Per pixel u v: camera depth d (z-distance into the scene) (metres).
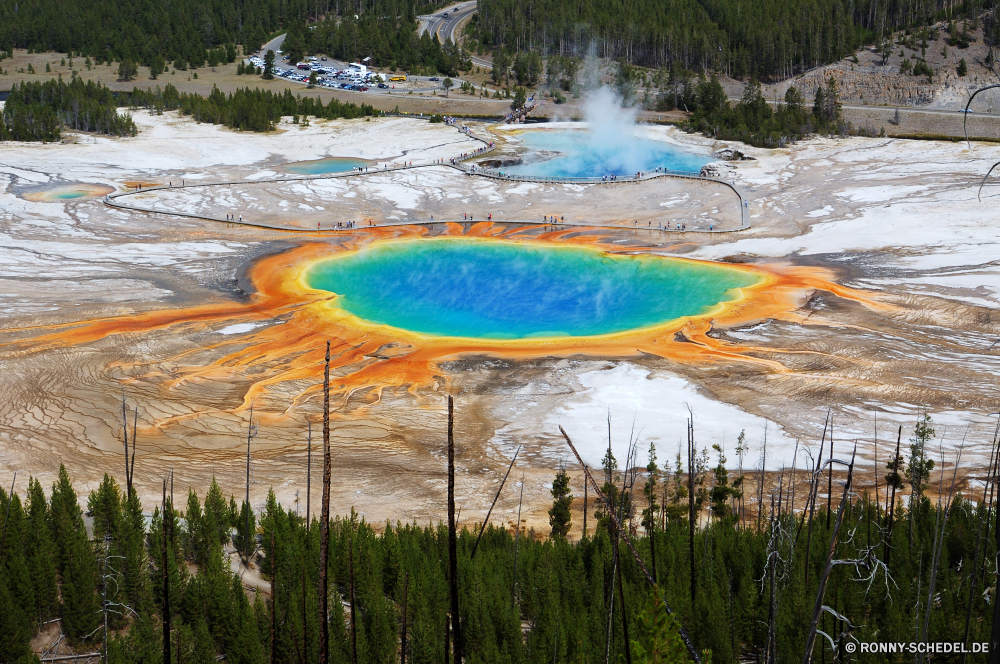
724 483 66.75
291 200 169.62
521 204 169.00
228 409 88.88
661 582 50.31
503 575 52.69
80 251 138.62
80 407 88.12
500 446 82.06
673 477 74.12
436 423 86.50
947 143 193.75
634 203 168.38
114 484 61.09
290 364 100.31
